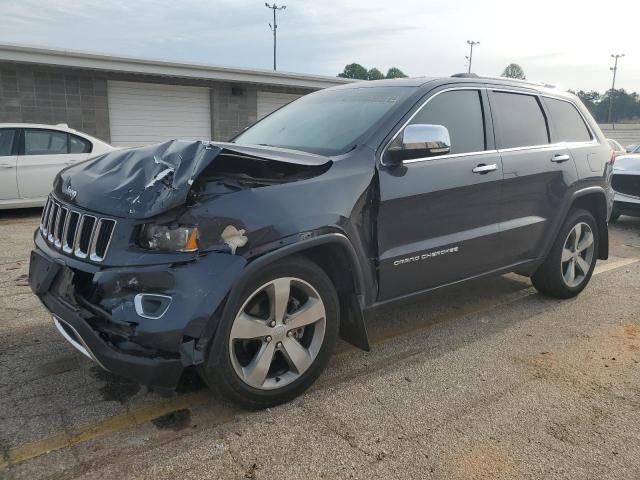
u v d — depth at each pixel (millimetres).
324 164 3170
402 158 3396
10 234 7570
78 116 13945
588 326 4445
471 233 3914
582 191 4809
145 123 15266
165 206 2566
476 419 3006
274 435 2807
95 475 2467
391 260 3414
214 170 2916
